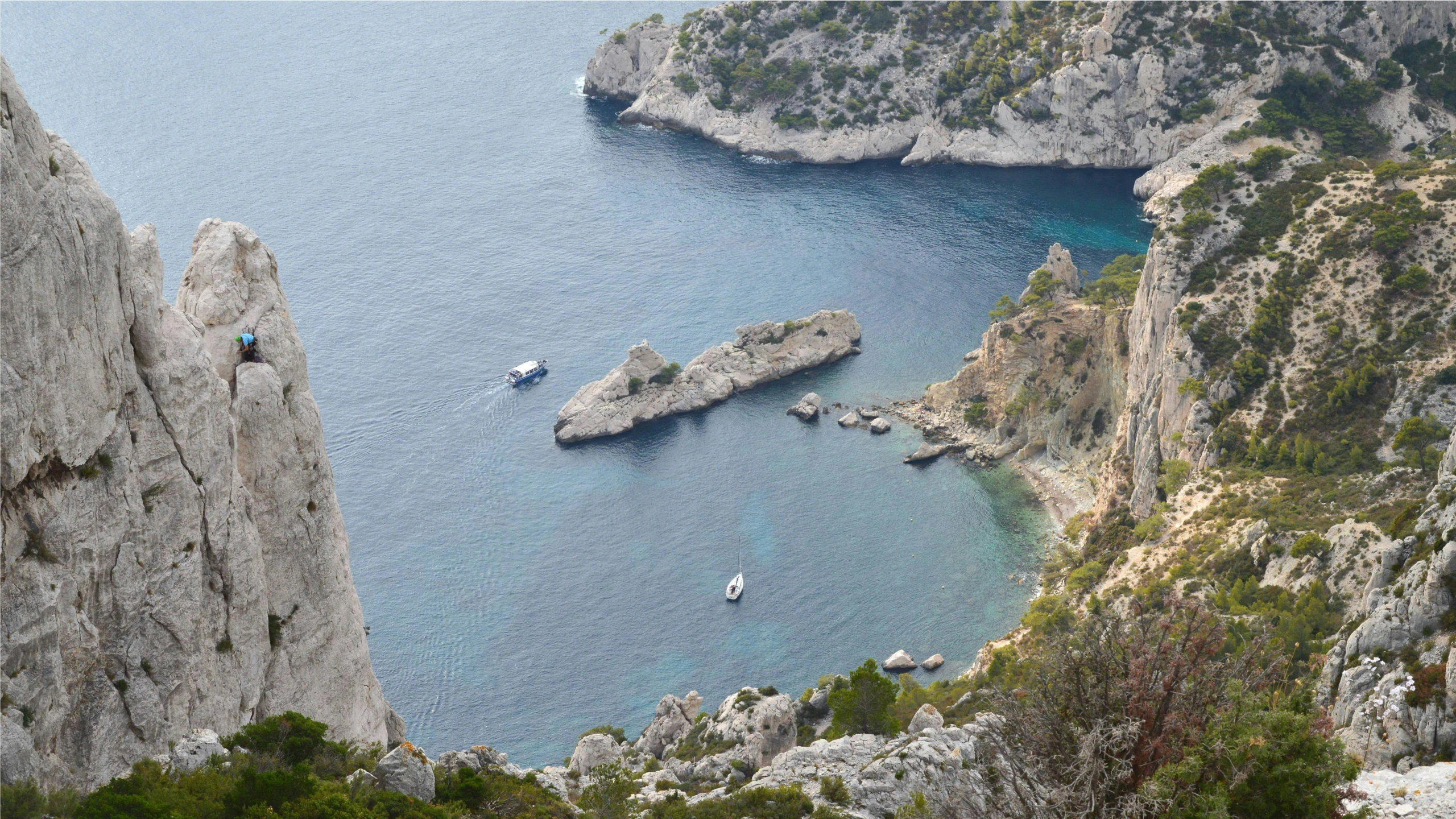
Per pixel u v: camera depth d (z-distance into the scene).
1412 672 79.75
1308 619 150.12
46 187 76.69
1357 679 85.00
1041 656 51.00
